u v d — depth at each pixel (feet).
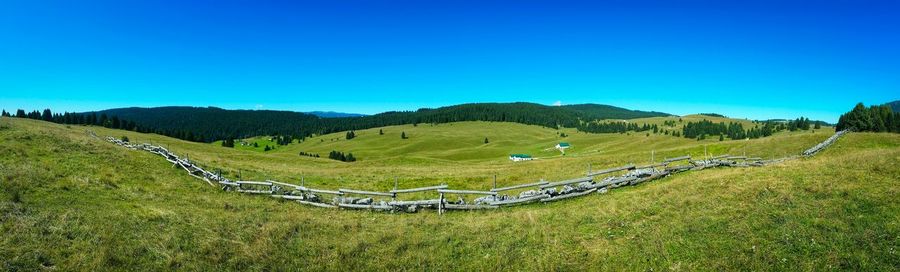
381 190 104.68
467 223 56.34
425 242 47.52
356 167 192.95
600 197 69.67
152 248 41.52
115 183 72.18
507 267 40.45
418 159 234.99
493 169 165.48
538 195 70.59
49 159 83.82
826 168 63.77
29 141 95.45
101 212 51.01
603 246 42.57
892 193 47.14
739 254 37.83
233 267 39.81
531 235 47.60
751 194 53.01
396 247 45.75
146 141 281.95
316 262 41.81
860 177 55.52
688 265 37.06
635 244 42.11
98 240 41.96
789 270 34.83
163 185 79.51
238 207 67.05
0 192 53.16
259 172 126.31
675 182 71.15
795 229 40.93
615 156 184.55
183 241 44.32
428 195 90.17
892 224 39.47
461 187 113.09
